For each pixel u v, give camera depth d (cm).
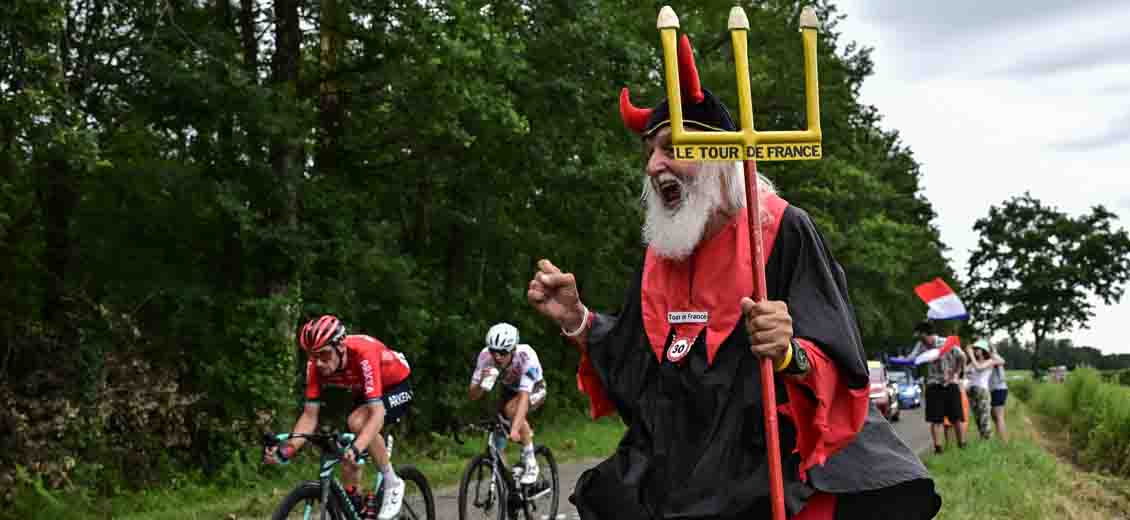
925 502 293
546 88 1557
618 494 296
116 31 1320
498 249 2102
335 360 688
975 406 1538
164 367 1301
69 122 1033
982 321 10281
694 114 299
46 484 1137
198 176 1388
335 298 1658
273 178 1400
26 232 1341
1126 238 10094
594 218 1955
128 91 1313
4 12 991
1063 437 2112
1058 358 11312
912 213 6381
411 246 2047
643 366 310
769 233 296
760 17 2912
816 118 272
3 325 1192
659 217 303
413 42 1365
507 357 876
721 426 287
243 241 1393
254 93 1307
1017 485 945
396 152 1661
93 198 1426
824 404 272
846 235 3634
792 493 279
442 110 1383
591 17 1584
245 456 1377
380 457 720
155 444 1298
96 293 1416
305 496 670
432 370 1967
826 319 279
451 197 1953
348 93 1548
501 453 900
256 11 1487
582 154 1730
